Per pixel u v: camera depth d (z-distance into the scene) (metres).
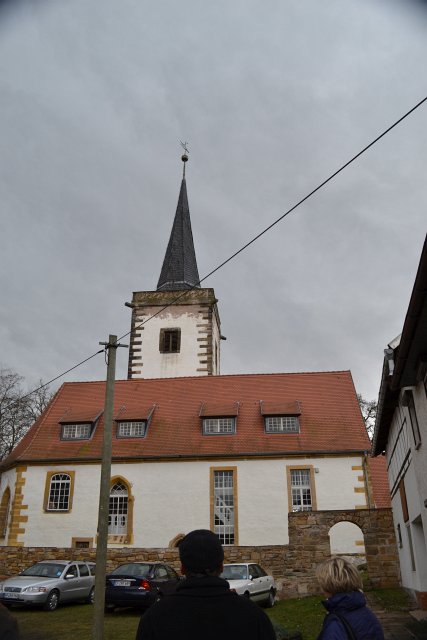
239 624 3.32
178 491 28.92
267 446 29.59
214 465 29.19
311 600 20.17
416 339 10.38
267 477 28.70
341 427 30.47
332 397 32.81
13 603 18.56
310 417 31.34
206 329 42.78
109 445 15.80
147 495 29.00
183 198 54.53
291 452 28.94
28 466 30.44
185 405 33.38
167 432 31.39
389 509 23.05
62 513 29.23
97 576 14.11
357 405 31.97
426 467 12.35
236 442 30.11
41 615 17.97
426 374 11.09
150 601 18.38
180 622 3.30
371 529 22.91
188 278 49.59
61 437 31.64
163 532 28.27
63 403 34.66
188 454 29.42
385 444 22.83
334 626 4.18
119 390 35.31
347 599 4.31
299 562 22.83
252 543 27.56
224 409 31.83
